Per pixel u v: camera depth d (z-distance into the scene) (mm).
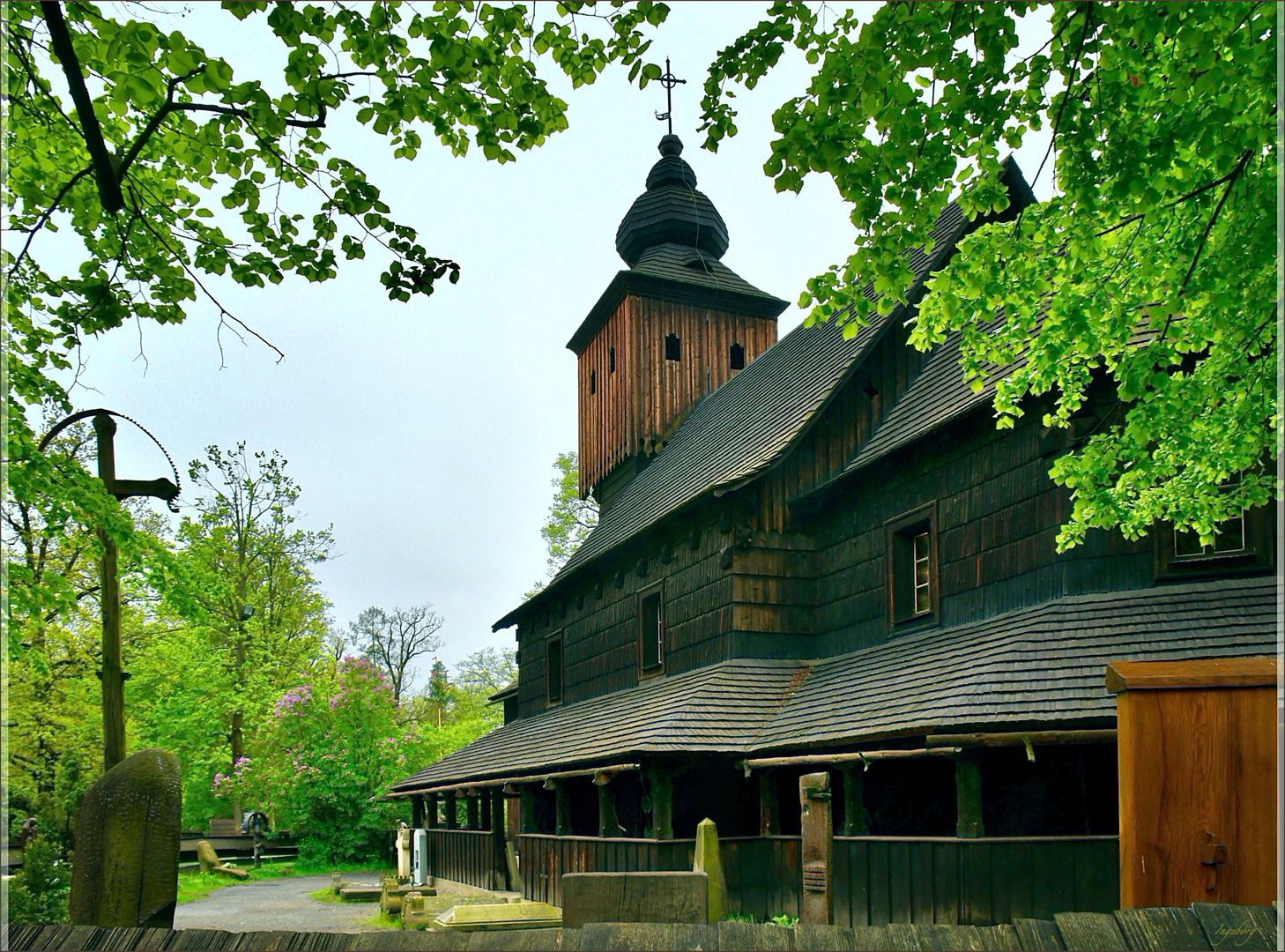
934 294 8312
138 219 7469
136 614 29094
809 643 16078
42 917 10664
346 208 6809
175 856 6141
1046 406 12125
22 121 6965
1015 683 10523
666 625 18000
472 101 6219
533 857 17422
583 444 28203
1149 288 7969
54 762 17406
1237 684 3980
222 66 5719
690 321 25969
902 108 6320
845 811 11992
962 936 3594
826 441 16391
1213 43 6086
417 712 63500
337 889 21859
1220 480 8211
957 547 13383
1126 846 4020
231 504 39000
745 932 3658
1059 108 6723
